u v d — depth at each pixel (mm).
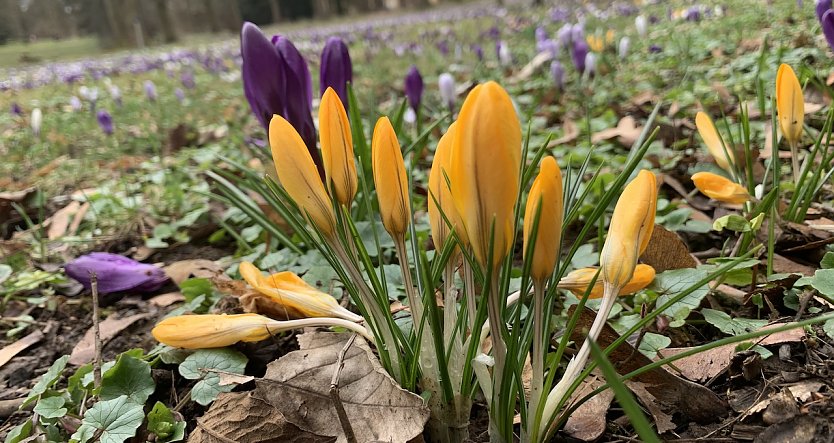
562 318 195
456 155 107
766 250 219
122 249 351
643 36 906
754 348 167
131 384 183
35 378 225
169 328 180
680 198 298
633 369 157
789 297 191
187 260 312
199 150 533
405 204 138
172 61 1743
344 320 173
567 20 1450
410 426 143
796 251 219
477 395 169
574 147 400
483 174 103
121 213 390
